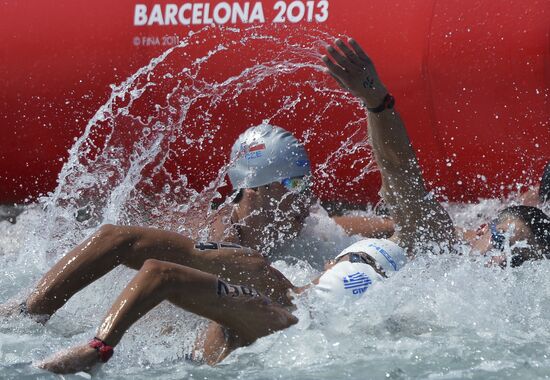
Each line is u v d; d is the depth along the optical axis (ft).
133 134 53.01
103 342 28.60
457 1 48.75
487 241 38.63
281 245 40.40
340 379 28.81
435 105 49.42
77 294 37.17
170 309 33.96
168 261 33.01
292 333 31.53
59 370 28.55
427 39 48.88
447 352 30.83
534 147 48.62
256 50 50.83
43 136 54.65
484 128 49.06
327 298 32.86
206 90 51.67
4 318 34.30
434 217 37.09
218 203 52.54
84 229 49.49
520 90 48.01
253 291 31.07
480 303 34.40
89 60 53.16
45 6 54.29
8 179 56.65
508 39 47.83
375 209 52.65
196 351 32.19
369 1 49.83
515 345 31.45
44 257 47.19
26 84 54.29
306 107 50.62
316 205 50.80
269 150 38.88
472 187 50.60
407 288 33.99
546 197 42.34
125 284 37.65
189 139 52.29
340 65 34.83
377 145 36.06
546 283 36.01
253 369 30.09
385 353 30.91
